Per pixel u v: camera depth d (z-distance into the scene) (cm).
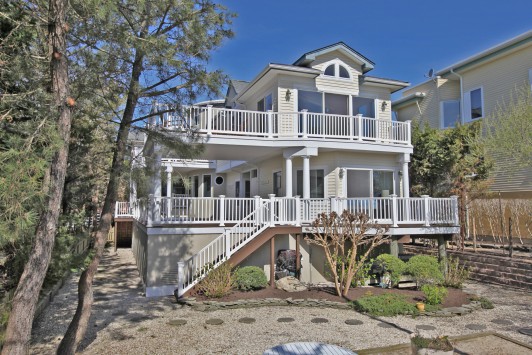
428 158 1717
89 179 1110
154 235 1101
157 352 642
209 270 1030
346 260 1061
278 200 1166
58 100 430
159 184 1155
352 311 912
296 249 1170
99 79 611
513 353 609
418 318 847
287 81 1455
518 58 1614
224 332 749
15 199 297
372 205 1184
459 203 1480
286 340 700
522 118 1287
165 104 709
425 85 2172
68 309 930
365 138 1396
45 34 520
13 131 482
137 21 616
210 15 672
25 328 396
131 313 893
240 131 1309
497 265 1229
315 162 1477
